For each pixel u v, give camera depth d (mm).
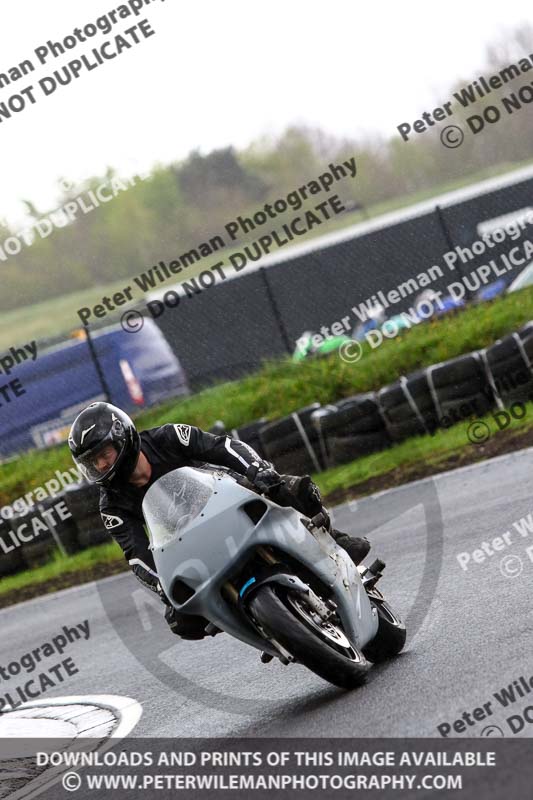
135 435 17312
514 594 20547
